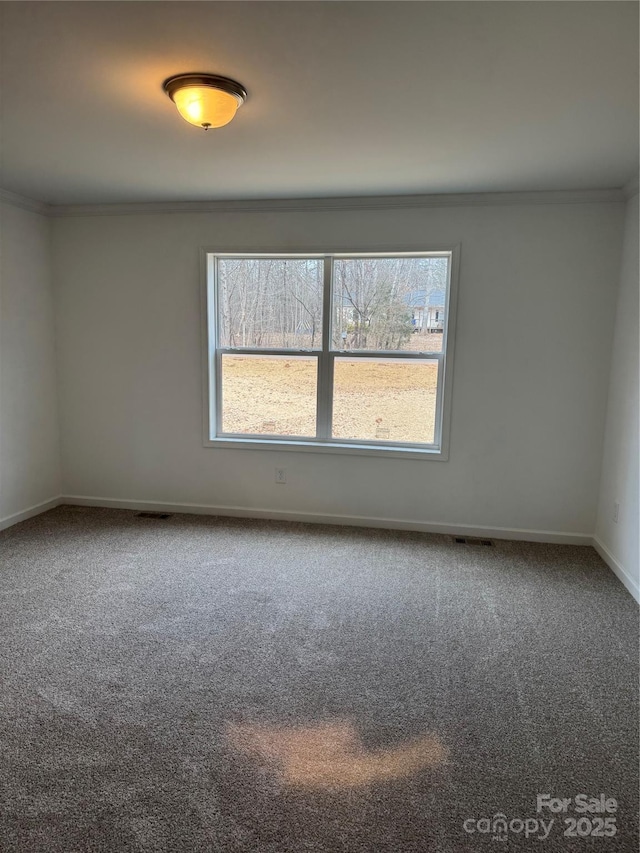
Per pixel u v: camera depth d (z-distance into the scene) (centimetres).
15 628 253
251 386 407
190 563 329
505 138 247
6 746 180
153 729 189
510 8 150
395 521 392
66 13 154
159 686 213
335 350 391
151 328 403
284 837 150
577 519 367
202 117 200
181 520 404
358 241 365
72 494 437
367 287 381
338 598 288
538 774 173
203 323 394
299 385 400
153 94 208
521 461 368
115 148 267
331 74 189
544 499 369
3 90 205
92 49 175
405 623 264
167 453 418
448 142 253
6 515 384
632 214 318
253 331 401
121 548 351
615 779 172
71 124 237
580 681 221
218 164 290
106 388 418
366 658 235
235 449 407
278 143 256
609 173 298
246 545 358
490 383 363
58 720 193
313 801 162
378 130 239
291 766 174
